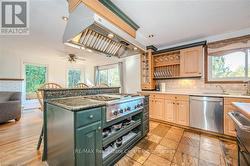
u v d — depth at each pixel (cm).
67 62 624
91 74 655
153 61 402
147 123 259
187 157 187
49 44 376
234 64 291
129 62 481
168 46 395
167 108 335
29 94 516
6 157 184
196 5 193
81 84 305
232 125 242
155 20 236
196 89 339
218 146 219
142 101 235
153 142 234
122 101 175
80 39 175
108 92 272
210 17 229
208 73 320
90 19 134
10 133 271
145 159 183
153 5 191
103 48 215
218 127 258
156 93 359
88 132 128
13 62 468
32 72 525
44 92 173
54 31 285
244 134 108
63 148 132
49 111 164
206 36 319
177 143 230
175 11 208
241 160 125
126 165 170
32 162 174
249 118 88
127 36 191
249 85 261
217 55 307
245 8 202
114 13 178
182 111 309
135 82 462
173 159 183
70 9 161
